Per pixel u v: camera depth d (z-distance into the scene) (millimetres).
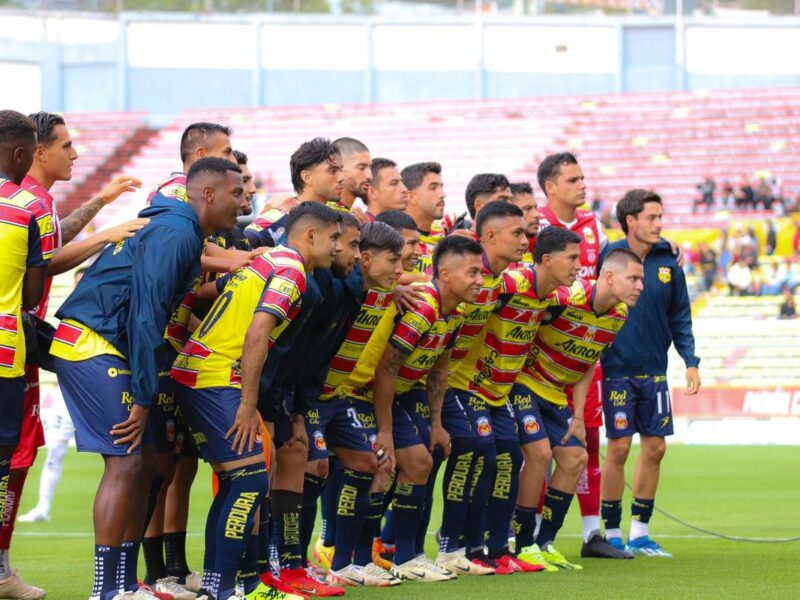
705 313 31188
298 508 7875
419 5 45188
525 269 9117
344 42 44094
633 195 10570
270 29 44156
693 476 18172
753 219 34688
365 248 7855
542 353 9562
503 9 44750
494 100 41375
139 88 44156
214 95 44250
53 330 7098
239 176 6898
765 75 41500
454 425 8992
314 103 44219
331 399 8250
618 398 10328
